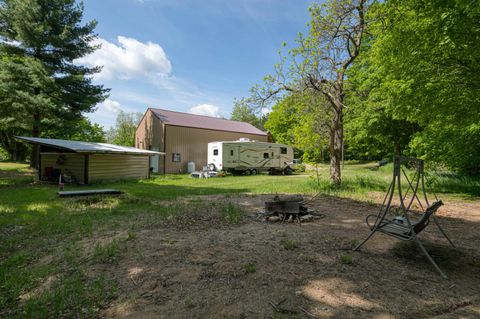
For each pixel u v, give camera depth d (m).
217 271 3.13
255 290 2.70
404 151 17.86
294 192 10.20
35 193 9.68
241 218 5.84
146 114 23.86
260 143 21.73
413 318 2.28
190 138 23.16
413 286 2.85
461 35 5.59
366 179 12.33
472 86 7.12
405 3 6.59
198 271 3.13
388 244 4.23
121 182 14.77
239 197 9.04
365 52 12.93
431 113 8.26
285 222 5.58
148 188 11.80
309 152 12.14
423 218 3.63
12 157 32.22
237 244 4.12
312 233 4.78
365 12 10.24
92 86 19.20
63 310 2.39
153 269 3.19
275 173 22.92
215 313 2.31
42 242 4.31
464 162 10.97
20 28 16.19
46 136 23.73
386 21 8.66
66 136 20.61
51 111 17.31
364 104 17.53
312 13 10.83
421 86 7.52
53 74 17.77
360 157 42.94
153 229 4.97
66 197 8.62
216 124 26.70
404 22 6.95
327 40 10.84
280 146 22.89
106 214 6.26
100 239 4.39
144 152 16.20
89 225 5.27
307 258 3.55
